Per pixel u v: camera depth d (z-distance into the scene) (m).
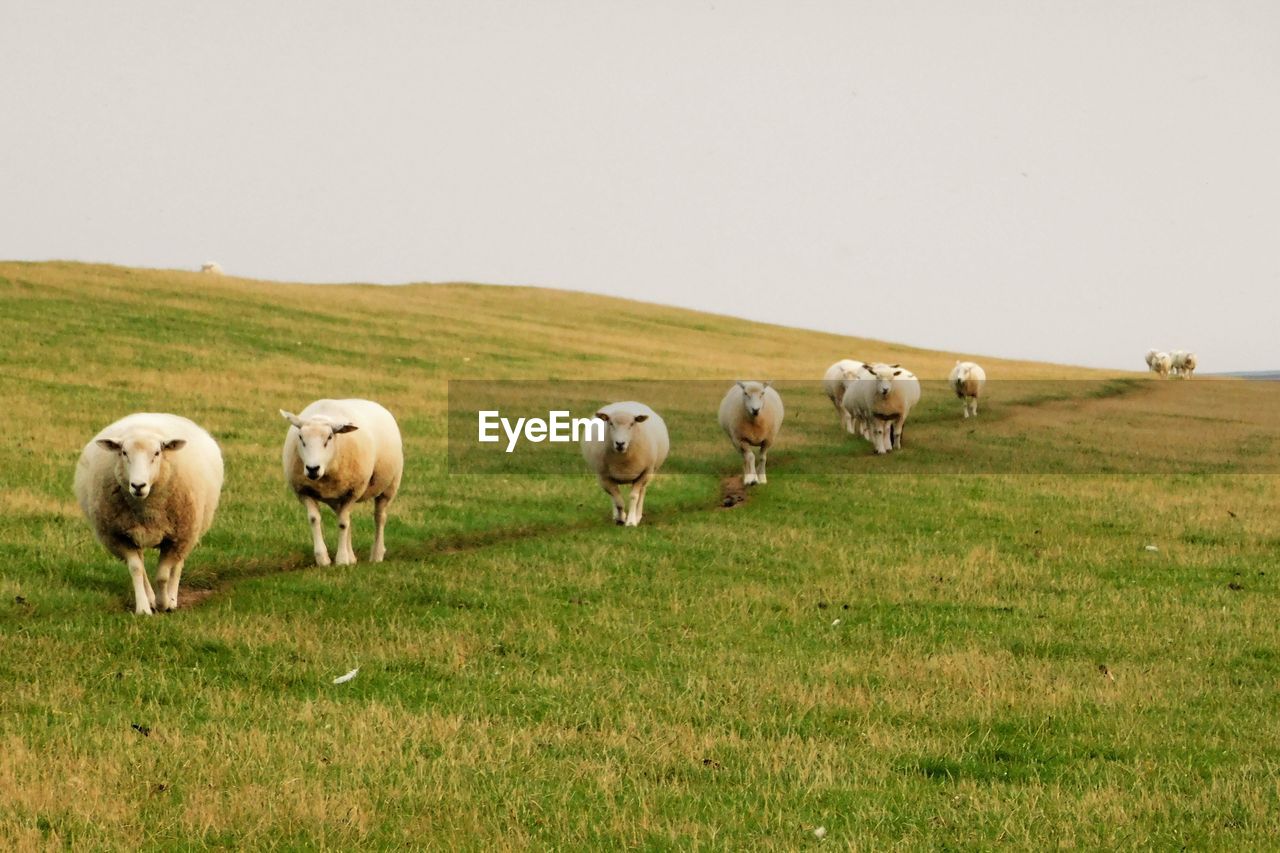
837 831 8.05
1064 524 20.94
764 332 82.38
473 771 8.95
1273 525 21.34
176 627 12.49
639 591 15.26
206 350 39.22
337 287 75.00
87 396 29.55
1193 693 11.62
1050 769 9.51
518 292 87.00
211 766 8.79
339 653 12.02
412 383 38.03
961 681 11.79
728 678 11.63
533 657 12.35
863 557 17.62
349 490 15.95
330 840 7.72
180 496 13.05
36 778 8.34
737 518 20.83
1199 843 8.03
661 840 7.84
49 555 15.55
